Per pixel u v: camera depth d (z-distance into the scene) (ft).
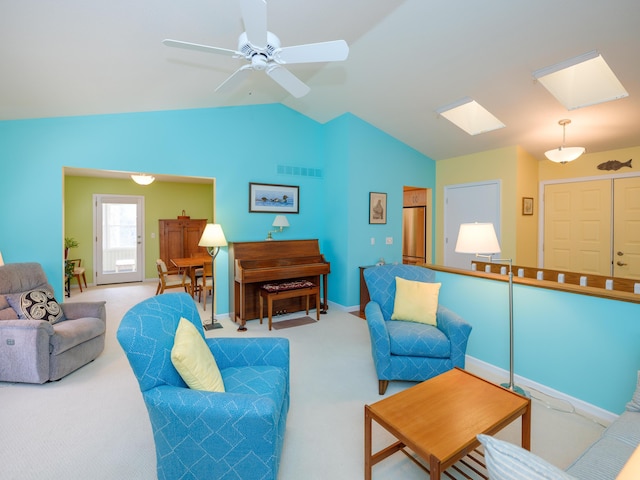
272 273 13.41
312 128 16.84
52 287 10.69
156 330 5.24
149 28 7.36
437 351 7.93
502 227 15.64
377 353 8.03
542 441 6.31
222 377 5.90
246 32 5.88
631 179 13.73
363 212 15.93
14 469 5.51
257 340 6.69
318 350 10.85
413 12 8.56
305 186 16.65
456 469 5.61
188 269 21.83
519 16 8.06
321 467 5.65
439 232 18.66
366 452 5.23
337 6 7.92
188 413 4.51
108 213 22.09
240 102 14.32
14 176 10.99
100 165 12.01
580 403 7.41
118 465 5.64
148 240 23.35
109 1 6.24
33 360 8.20
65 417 7.02
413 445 4.40
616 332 6.89
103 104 11.12
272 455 4.54
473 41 9.23
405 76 11.64
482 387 5.90
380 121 15.53
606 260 14.46
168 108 12.92
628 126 11.94
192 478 4.66
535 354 8.23
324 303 15.29
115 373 9.13
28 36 6.84
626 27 7.63
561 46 8.67
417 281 9.84
